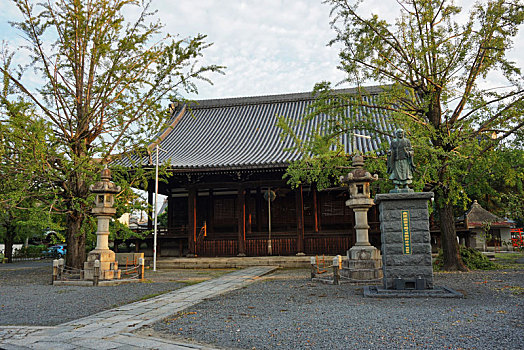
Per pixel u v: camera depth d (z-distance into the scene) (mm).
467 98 16891
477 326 6875
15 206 17469
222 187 27984
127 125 19281
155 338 7031
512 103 16062
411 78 18031
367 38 16859
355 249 14914
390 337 6426
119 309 10273
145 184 21188
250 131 34438
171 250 29797
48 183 18469
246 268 22984
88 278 16312
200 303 10812
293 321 7863
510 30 16172
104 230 17047
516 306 8633
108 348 6434
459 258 17172
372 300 9969
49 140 17219
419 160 16797
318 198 29500
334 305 9492
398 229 11016
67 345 6723
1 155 16609
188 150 31406
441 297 10055
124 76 18797
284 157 26891
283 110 37750
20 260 38812
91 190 16812
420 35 17094
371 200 15289
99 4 19031
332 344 6188
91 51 18703
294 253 26328
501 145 16453
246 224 29859
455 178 16828
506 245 35562
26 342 7027
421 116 18016
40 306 10977
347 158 18328
